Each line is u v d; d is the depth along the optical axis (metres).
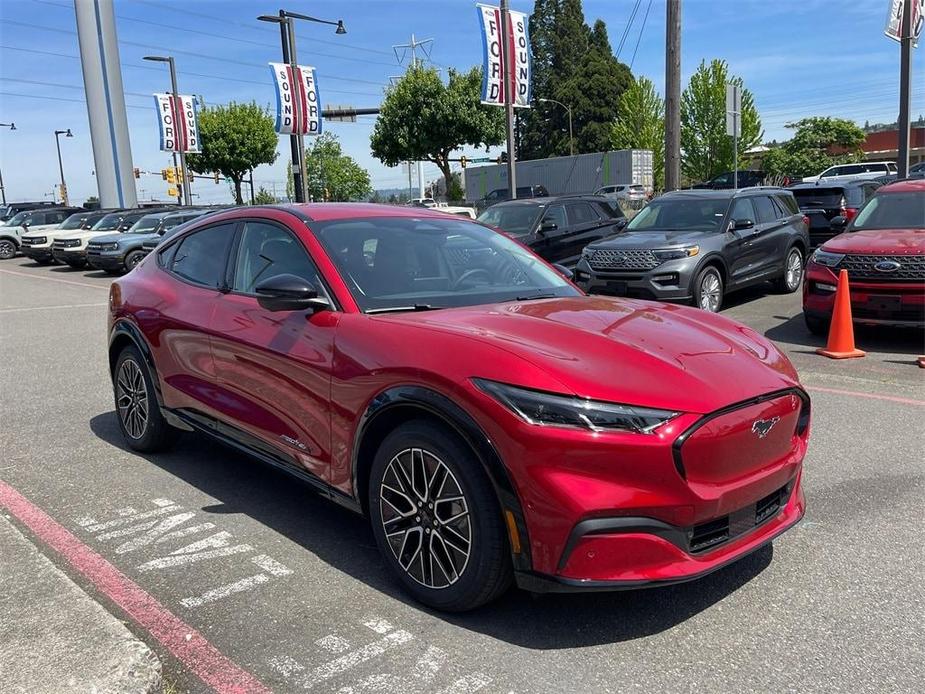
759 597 3.20
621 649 2.83
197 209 22.28
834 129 62.22
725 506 2.83
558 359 2.86
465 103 41.78
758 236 11.36
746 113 52.25
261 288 3.52
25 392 7.11
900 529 3.83
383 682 2.63
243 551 3.68
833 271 8.16
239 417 4.04
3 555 3.39
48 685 2.42
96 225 23.75
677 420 2.70
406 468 3.12
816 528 3.86
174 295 4.68
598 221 13.95
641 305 3.92
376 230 4.13
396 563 3.20
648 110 57.06
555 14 72.31
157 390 4.80
